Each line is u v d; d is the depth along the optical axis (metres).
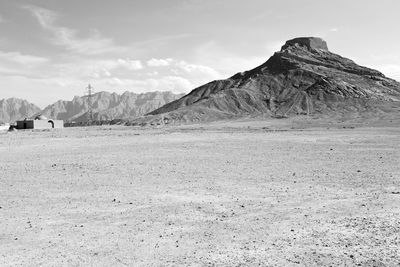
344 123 122.88
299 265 10.36
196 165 30.00
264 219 14.77
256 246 11.87
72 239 12.96
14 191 21.17
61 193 20.50
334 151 38.00
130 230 13.82
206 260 10.86
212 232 13.35
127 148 44.44
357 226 13.43
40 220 15.34
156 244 12.29
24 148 46.06
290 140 53.38
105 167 29.56
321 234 12.79
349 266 10.22
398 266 10.11
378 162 29.31
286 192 19.69
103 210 16.80
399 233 12.52
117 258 11.20
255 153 37.75
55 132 81.50
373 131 71.56
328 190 19.86
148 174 26.12
